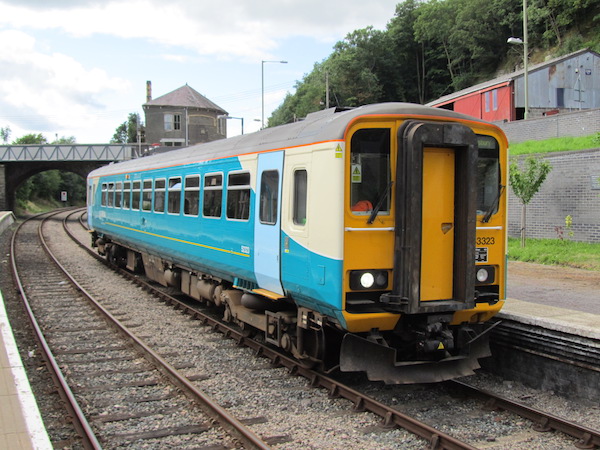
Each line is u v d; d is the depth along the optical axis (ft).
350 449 16.24
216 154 29.63
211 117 220.84
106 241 60.13
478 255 20.67
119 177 50.49
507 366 22.95
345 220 18.63
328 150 18.98
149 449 16.33
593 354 19.13
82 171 166.61
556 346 20.58
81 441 16.98
